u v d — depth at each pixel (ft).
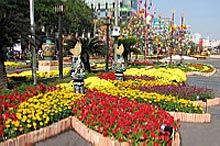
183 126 27.63
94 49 60.23
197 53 290.97
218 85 63.41
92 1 217.56
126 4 224.12
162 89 38.60
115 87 35.86
